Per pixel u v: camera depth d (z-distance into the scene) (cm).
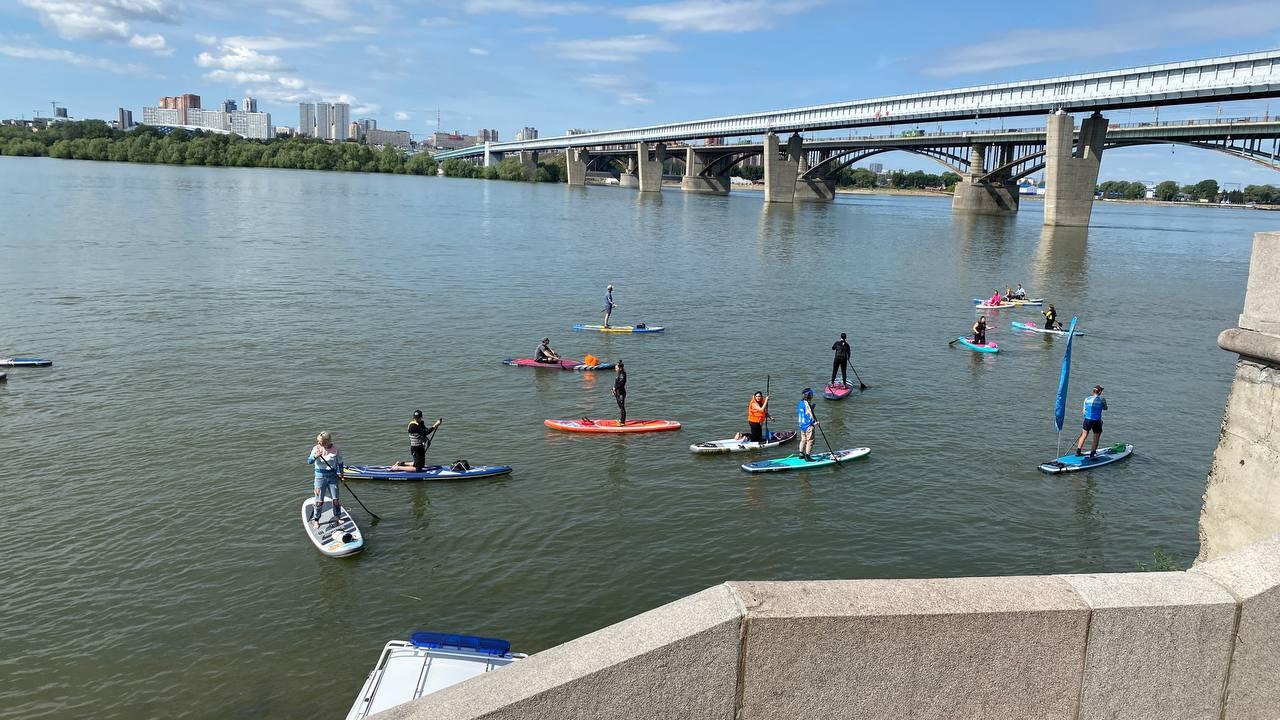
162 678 1566
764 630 457
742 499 2461
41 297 4928
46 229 8088
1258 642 531
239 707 1500
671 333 4788
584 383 3625
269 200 13500
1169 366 4347
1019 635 489
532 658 446
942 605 480
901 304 6138
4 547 2009
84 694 1516
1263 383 848
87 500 2278
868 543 2219
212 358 3762
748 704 467
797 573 2052
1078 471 2761
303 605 1822
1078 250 10800
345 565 1995
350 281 6069
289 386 3391
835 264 8531
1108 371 4194
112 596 1822
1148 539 2292
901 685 480
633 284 6619
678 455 2802
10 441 2680
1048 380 3966
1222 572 541
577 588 1941
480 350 4156
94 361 3634
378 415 3086
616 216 14400
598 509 2358
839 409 3400
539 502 2389
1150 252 10931
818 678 469
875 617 466
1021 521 2377
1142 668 513
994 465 2802
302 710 1496
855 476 2669
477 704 418
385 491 2431
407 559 2039
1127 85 11931
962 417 3331
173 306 4862
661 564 2067
